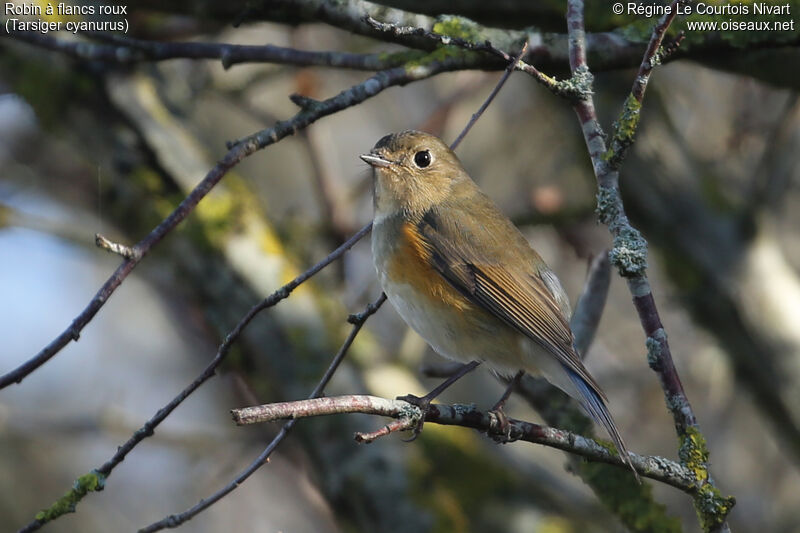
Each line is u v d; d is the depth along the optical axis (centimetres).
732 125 1240
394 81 760
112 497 1352
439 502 1004
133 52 845
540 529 1038
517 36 812
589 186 1273
